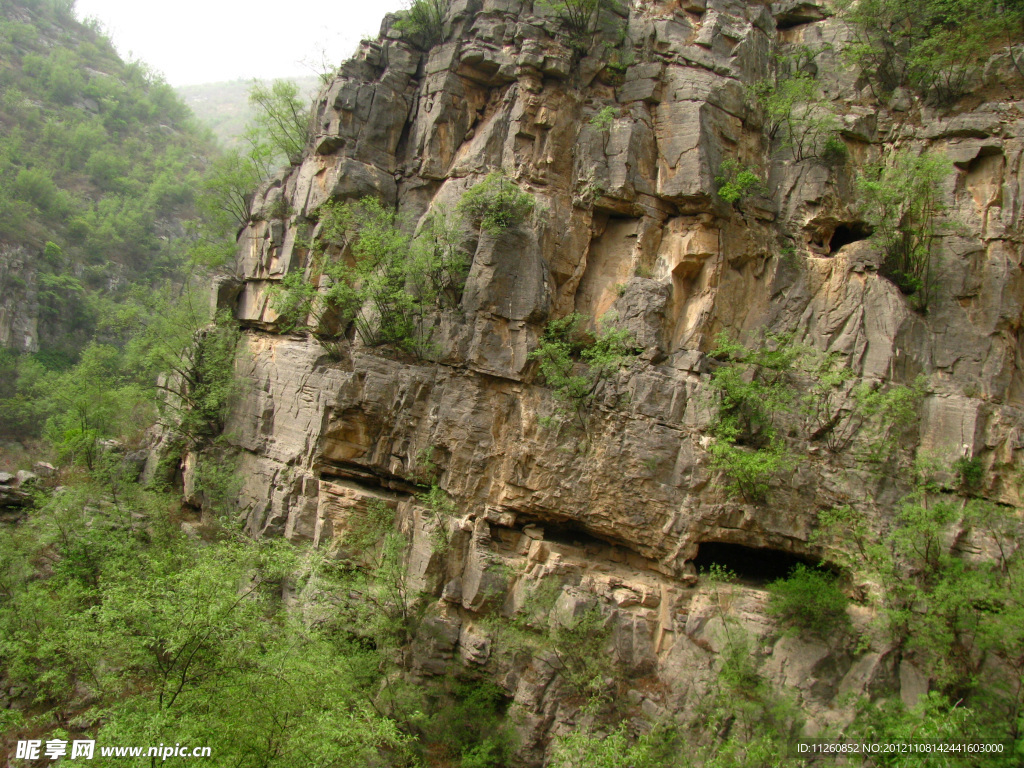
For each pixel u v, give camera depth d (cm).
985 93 2938
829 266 2855
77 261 6625
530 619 2494
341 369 2969
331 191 3173
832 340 2758
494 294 2756
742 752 2039
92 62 9919
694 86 2930
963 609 2111
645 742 2047
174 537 3158
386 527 2794
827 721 2105
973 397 2539
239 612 1864
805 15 3369
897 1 3122
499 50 3117
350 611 2625
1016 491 2420
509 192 2752
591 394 2712
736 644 2308
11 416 5162
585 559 2683
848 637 2281
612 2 3123
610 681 2334
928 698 1983
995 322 2669
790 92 2938
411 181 3272
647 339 2747
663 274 2900
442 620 2575
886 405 2505
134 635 1828
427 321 2867
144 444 4244
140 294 4259
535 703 2364
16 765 2198
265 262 3547
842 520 2447
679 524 2550
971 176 2859
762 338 2867
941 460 2492
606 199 2917
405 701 2398
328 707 1886
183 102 10875
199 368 3678
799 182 3003
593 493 2622
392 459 2828
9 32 9094
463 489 2702
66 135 7838
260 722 1681
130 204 7600
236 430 3447
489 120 3109
